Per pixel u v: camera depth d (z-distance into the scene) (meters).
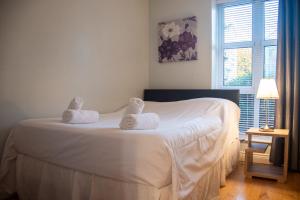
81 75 3.04
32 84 2.53
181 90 3.76
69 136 1.88
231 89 3.55
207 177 2.12
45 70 2.64
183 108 3.22
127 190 1.60
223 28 3.78
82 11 3.03
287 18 3.05
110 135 1.69
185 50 3.84
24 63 2.46
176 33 3.90
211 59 3.66
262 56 3.49
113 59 3.52
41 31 2.59
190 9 3.80
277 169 3.01
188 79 3.86
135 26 3.92
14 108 2.39
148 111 3.39
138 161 1.55
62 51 2.80
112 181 1.67
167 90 3.88
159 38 4.09
